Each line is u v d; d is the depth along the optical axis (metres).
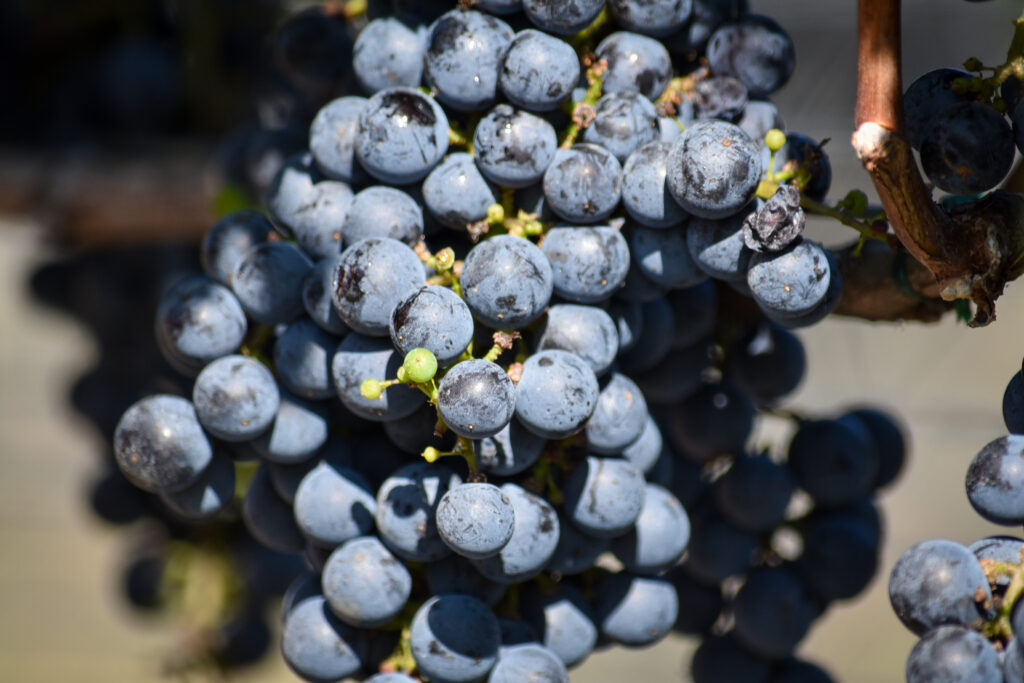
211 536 0.57
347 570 0.44
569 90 0.43
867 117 0.42
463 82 0.43
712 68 0.45
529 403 0.42
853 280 0.46
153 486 0.44
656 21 0.44
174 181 0.59
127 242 0.62
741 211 0.43
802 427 0.49
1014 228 0.43
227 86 0.62
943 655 0.41
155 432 0.44
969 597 0.42
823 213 0.43
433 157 0.43
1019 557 0.42
